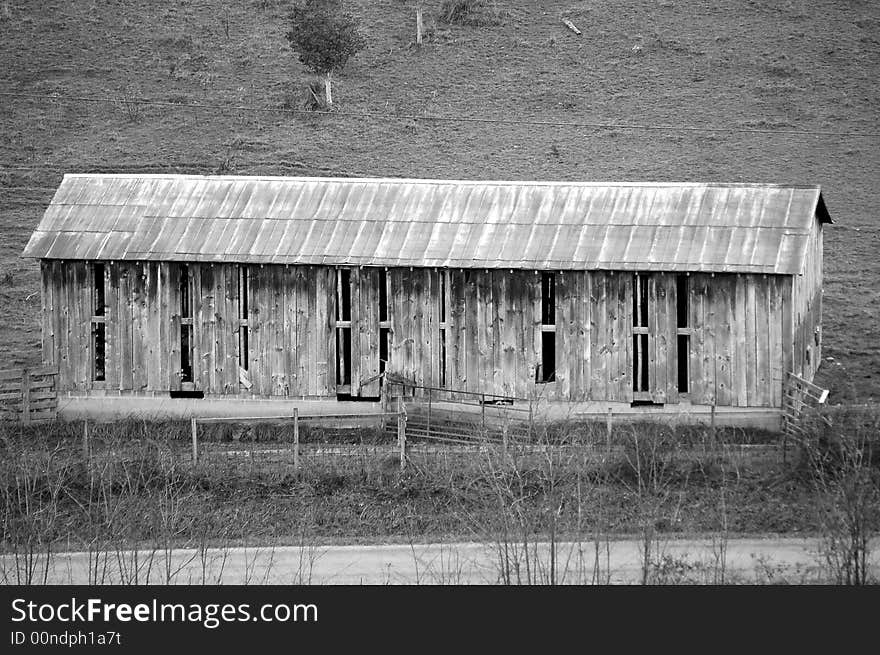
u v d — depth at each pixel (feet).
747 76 423.23
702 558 153.48
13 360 255.29
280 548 162.30
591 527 162.81
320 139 388.37
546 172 365.61
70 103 413.80
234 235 220.84
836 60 429.38
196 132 393.50
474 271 211.82
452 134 392.27
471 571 151.64
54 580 150.82
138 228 223.51
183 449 197.06
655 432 193.16
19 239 323.78
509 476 172.65
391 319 214.48
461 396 213.05
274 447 198.39
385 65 444.96
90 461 184.24
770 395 203.82
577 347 209.77
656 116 401.29
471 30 469.57
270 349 217.36
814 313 234.17
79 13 481.05
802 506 168.66
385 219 221.46
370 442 201.05
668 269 204.85
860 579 142.31
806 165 364.38
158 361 218.79
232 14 483.10
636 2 483.10
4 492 174.81
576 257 209.36
